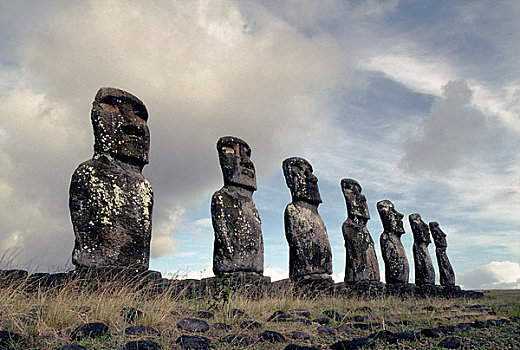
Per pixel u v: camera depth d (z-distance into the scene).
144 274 8.54
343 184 17.98
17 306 5.27
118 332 4.77
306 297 12.31
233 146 12.89
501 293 21.16
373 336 5.93
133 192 9.27
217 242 11.57
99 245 8.53
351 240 16.58
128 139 9.61
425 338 6.02
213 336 5.36
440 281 22.66
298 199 14.93
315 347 5.07
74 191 8.62
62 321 4.95
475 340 5.91
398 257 18.59
